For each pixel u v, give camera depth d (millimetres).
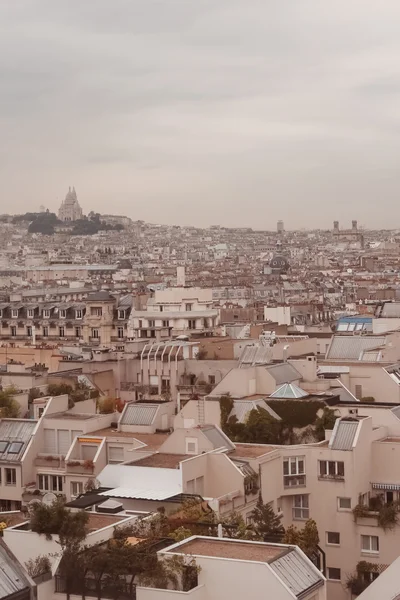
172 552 167375
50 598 168250
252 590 161500
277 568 163125
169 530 186250
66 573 168375
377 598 188125
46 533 173875
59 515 174625
